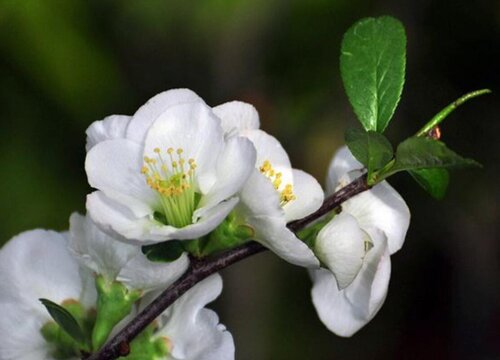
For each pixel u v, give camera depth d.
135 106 0.93
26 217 0.87
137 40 0.90
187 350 0.57
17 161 0.88
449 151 0.55
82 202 0.89
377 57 0.59
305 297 0.99
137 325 0.56
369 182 0.57
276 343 0.97
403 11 0.97
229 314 0.93
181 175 0.56
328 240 0.57
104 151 0.56
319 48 0.92
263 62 0.91
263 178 0.55
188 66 0.93
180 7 0.87
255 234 0.56
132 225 0.55
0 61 0.87
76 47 0.87
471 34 0.99
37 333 0.58
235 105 0.57
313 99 0.93
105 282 0.57
